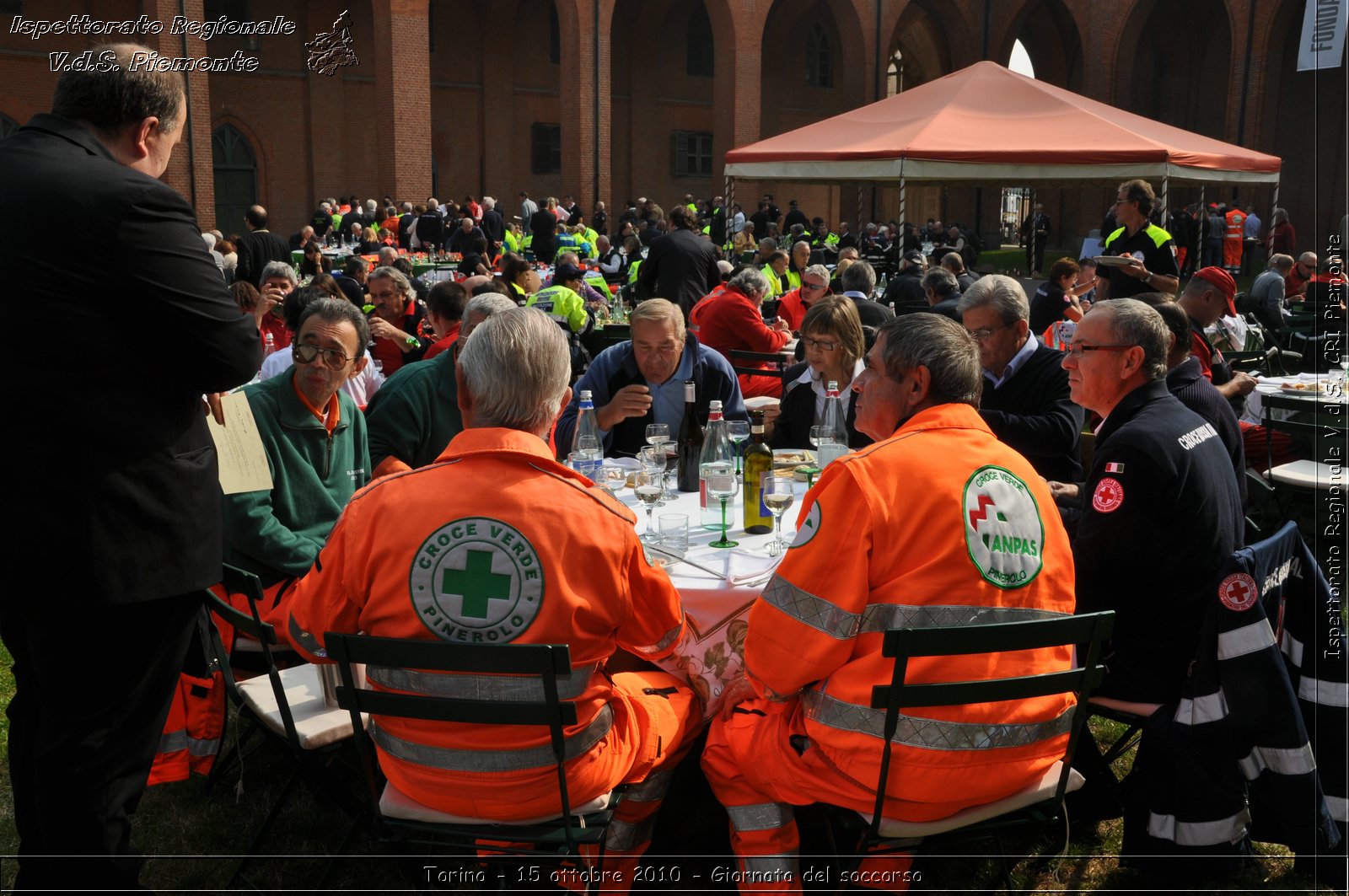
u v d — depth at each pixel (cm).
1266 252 2759
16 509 224
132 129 242
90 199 222
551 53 3198
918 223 3812
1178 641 293
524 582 217
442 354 411
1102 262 758
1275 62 2922
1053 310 881
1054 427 426
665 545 309
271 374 552
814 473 379
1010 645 225
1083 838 322
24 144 229
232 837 322
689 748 292
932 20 3566
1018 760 239
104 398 228
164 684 255
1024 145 1047
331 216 2359
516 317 226
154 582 238
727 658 290
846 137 1180
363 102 2814
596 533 222
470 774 229
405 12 2470
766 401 574
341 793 288
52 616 231
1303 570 293
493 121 3097
